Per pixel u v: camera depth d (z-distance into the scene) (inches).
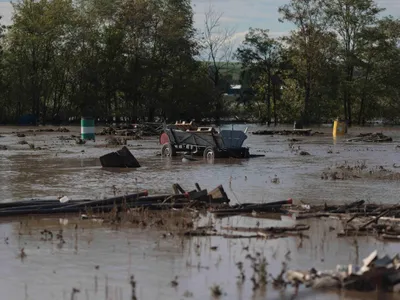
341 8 4001.0
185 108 4087.1
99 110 4005.9
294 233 627.5
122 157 1280.8
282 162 1405.0
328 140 2380.7
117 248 569.9
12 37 3959.2
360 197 873.5
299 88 4308.6
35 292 453.1
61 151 1707.7
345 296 441.4
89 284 469.4
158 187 981.2
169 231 636.1
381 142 2253.9
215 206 753.0
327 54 4001.0
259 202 817.5
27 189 957.2
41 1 4030.5
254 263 500.1
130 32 4050.2
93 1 4111.7
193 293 450.3
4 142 2117.4
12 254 551.2
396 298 437.1
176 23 3998.5
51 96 4197.8
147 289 458.3
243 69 4480.8
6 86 3959.2
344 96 4188.0
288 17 3964.1
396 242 593.9
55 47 4052.7
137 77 3976.4
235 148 1504.7
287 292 450.3
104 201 751.1
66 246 577.9
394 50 4074.8
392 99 4202.8
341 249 567.2
